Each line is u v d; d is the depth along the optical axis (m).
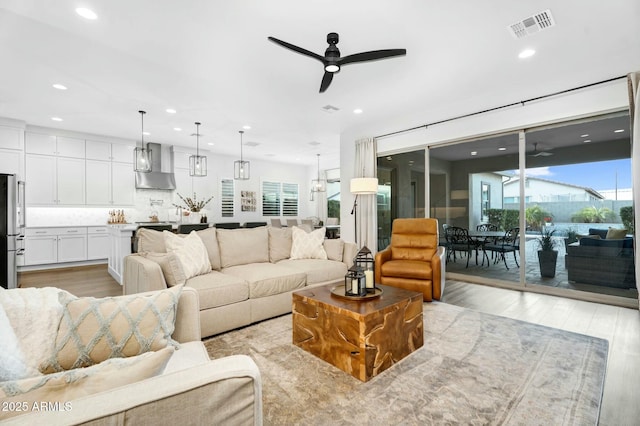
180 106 4.49
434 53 2.96
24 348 0.98
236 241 3.42
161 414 0.63
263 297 2.87
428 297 3.46
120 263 4.45
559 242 3.85
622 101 3.23
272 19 2.41
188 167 7.71
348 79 3.55
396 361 2.08
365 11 2.32
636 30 2.59
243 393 0.72
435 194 4.98
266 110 4.68
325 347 2.11
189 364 1.25
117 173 6.55
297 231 3.97
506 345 2.35
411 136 5.14
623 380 1.86
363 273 2.36
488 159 4.41
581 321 2.86
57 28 2.54
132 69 3.30
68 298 1.12
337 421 1.50
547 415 1.55
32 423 0.54
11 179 3.96
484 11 2.34
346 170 6.04
